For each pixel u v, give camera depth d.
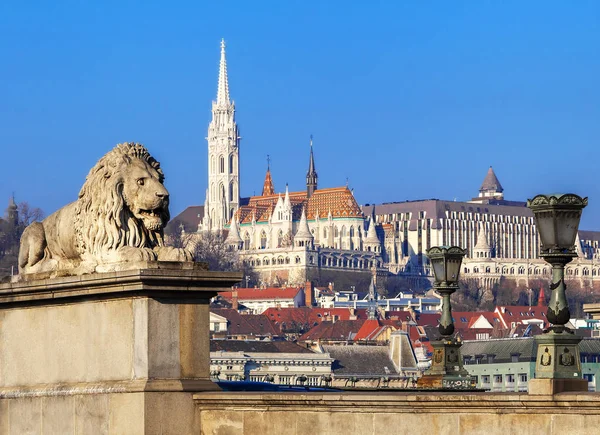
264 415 28.56
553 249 26.84
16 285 32.00
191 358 29.75
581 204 26.84
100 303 30.45
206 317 29.89
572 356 25.92
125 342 29.80
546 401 24.50
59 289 30.97
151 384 29.25
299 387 36.12
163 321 29.48
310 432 27.89
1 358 33.56
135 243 30.11
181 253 29.77
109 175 30.28
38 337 32.38
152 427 29.19
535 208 27.06
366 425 27.06
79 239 30.69
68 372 31.41
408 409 26.45
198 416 29.53
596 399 23.91
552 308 26.52
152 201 30.09
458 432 25.73
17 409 32.59
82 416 30.61
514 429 25.00
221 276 29.73
